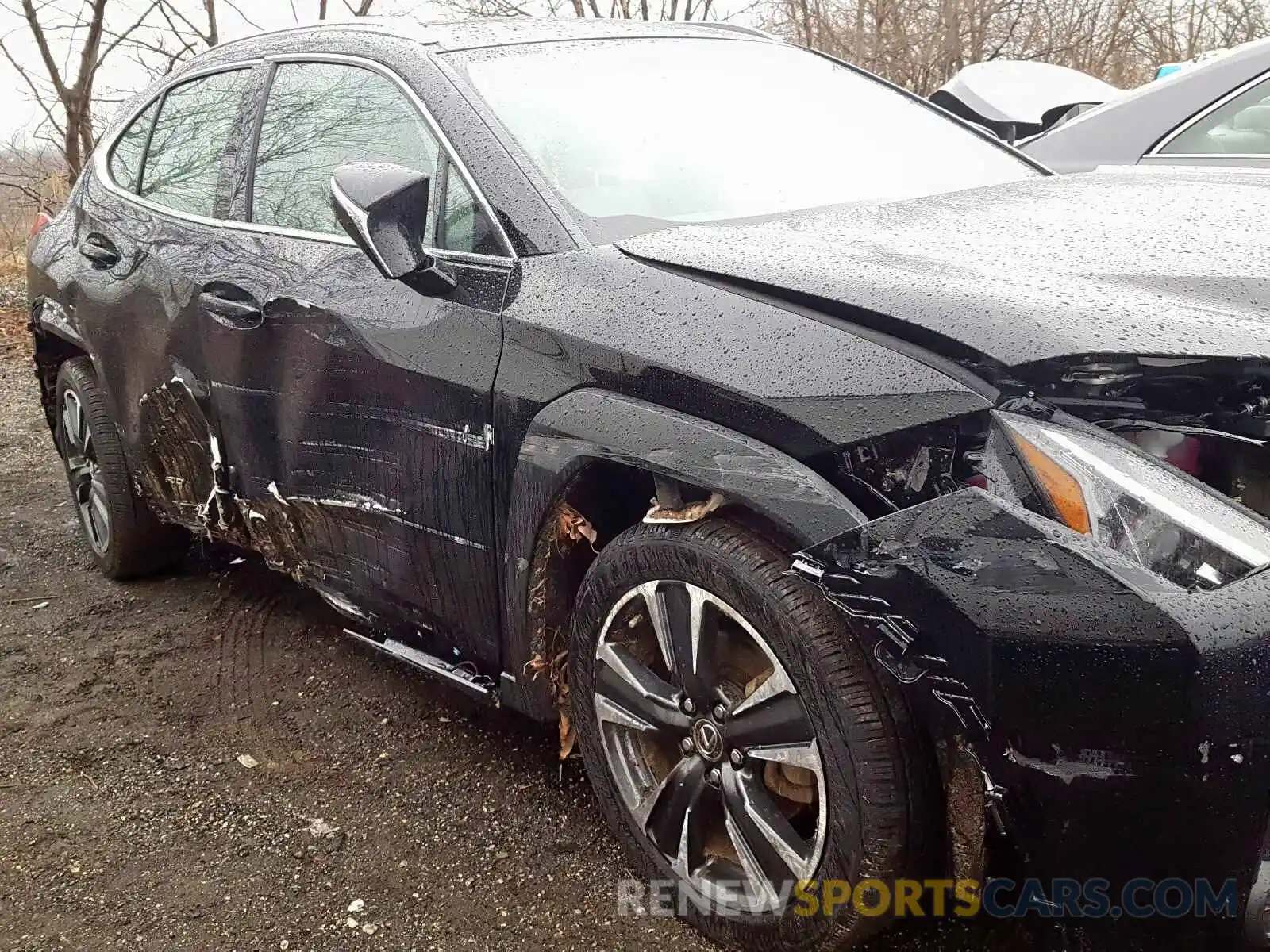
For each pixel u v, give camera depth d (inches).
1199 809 64.1
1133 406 71.4
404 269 97.6
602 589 91.1
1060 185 109.9
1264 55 175.3
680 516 84.0
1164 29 443.5
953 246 87.5
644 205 104.4
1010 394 71.0
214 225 133.8
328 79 125.3
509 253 98.7
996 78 225.1
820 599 76.1
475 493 99.7
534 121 108.6
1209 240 85.4
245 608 159.3
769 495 76.2
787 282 82.3
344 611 125.3
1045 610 66.1
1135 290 77.0
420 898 96.3
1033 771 67.6
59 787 115.7
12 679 140.4
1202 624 63.1
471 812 108.0
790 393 76.5
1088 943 71.6
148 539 164.4
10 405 280.8
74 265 159.2
